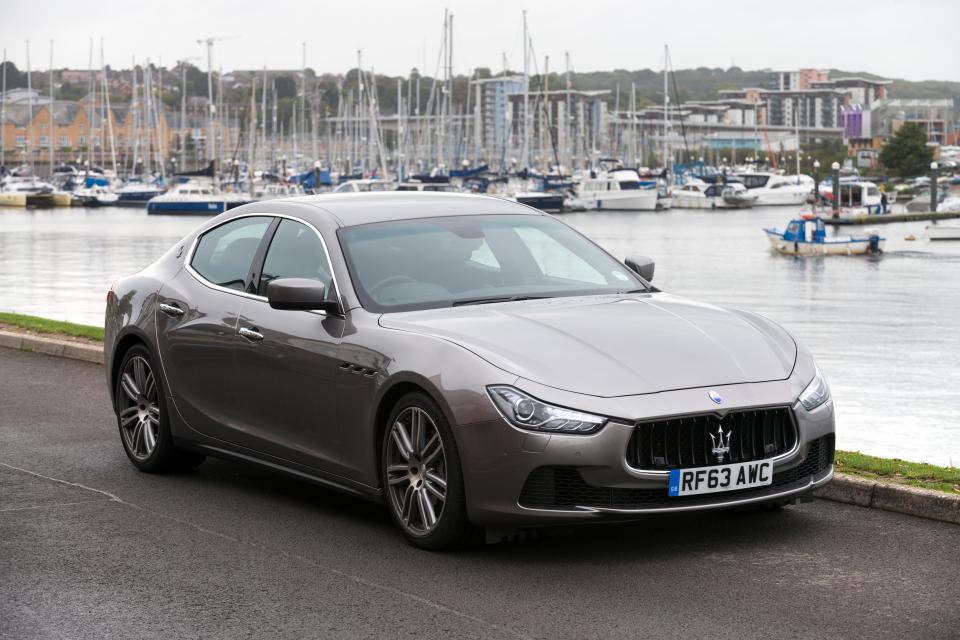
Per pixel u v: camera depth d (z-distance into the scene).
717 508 5.62
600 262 7.17
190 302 7.57
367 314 6.38
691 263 49.81
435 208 7.30
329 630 4.93
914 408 13.53
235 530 6.52
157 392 7.83
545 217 7.51
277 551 6.10
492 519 5.64
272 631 4.93
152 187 122.94
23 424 9.70
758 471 5.69
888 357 19.55
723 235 72.69
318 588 5.48
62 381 11.86
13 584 5.62
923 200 104.25
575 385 5.57
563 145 143.62
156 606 5.27
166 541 6.33
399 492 6.15
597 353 5.79
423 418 5.92
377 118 120.75
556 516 5.51
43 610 5.25
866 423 12.41
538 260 6.98
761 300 33.28
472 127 151.12
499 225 7.22
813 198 107.75
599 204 108.81
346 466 6.41
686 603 5.17
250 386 7.01
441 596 5.33
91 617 5.14
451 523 5.81
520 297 6.60
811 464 5.96
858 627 4.86
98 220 91.00
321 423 6.53
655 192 110.06
